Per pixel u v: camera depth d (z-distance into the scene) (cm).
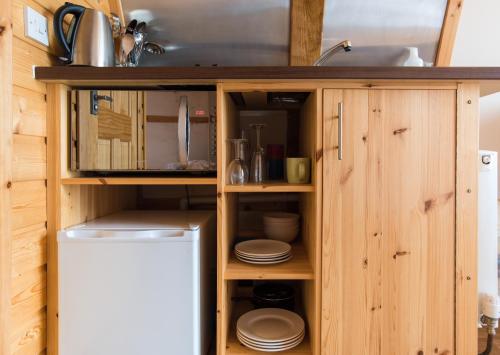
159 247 104
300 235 153
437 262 108
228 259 124
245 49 156
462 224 108
